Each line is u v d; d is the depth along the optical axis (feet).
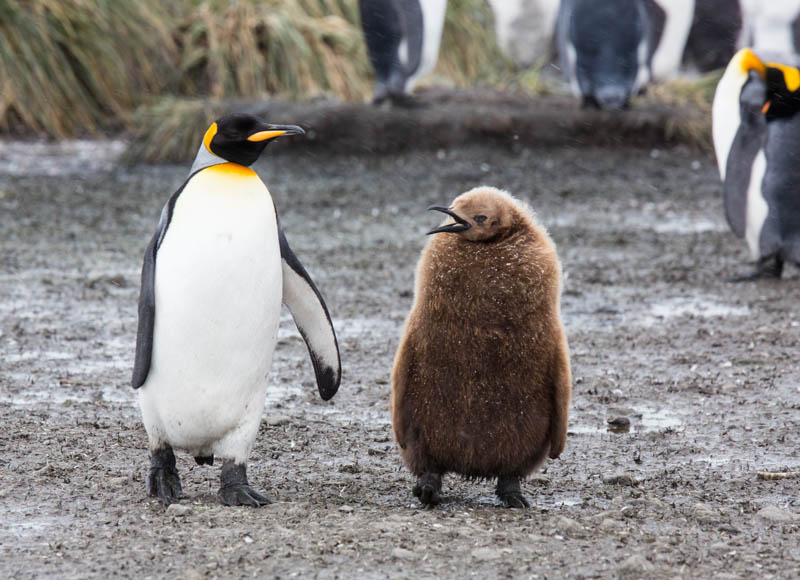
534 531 38.47
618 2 154.20
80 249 102.32
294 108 154.71
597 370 66.28
